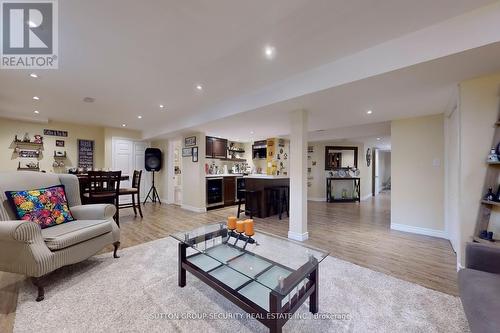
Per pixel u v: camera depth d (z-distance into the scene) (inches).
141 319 59.6
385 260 98.1
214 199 224.1
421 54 69.2
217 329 56.4
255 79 107.7
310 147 295.7
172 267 89.7
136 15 63.4
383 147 358.3
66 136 201.8
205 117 160.7
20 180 86.4
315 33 71.5
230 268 69.8
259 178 184.4
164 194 254.8
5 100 139.3
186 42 76.9
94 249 85.9
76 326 56.5
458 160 87.0
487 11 59.6
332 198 284.0
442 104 114.1
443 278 81.9
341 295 70.8
